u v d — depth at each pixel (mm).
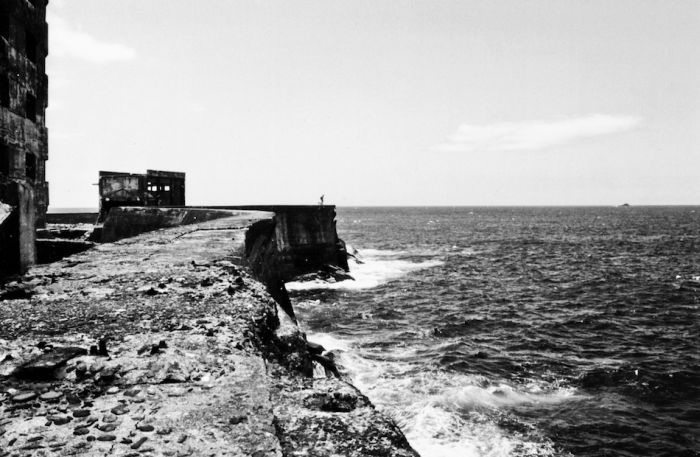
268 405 3588
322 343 19312
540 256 52875
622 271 40344
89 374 3996
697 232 91188
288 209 33219
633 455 11281
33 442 3014
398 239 80312
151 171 30234
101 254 10047
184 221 23359
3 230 7746
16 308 5988
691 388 14953
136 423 3268
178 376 3982
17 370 3930
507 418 12688
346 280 34219
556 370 16281
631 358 17641
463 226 122688
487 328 22062
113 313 5797
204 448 3000
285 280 32406
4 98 18000
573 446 11484
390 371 15789
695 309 25906
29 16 19875
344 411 4281
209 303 6355
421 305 27062
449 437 11547
